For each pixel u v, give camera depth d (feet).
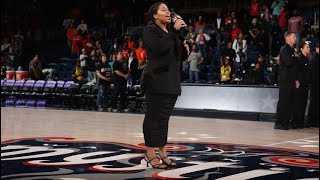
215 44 73.26
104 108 60.75
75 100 66.54
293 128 41.91
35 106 68.90
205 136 33.91
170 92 19.21
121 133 34.60
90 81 67.51
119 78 59.16
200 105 53.21
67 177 17.57
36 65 74.43
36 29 104.06
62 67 81.00
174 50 19.33
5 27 104.88
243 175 18.80
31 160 21.44
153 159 19.93
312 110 43.91
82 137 31.71
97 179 17.37
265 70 59.67
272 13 74.33
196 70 62.64
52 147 26.23
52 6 106.42
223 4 94.48
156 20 19.40
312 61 44.32
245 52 64.03
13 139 30.04
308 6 83.30
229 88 51.49
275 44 66.95
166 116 19.66
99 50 75.77
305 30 68.49
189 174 18.72
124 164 20.71
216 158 23.26
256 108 49.52
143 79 19.52
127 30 90.07
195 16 90.43
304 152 26.30
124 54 70.18
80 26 86.38
